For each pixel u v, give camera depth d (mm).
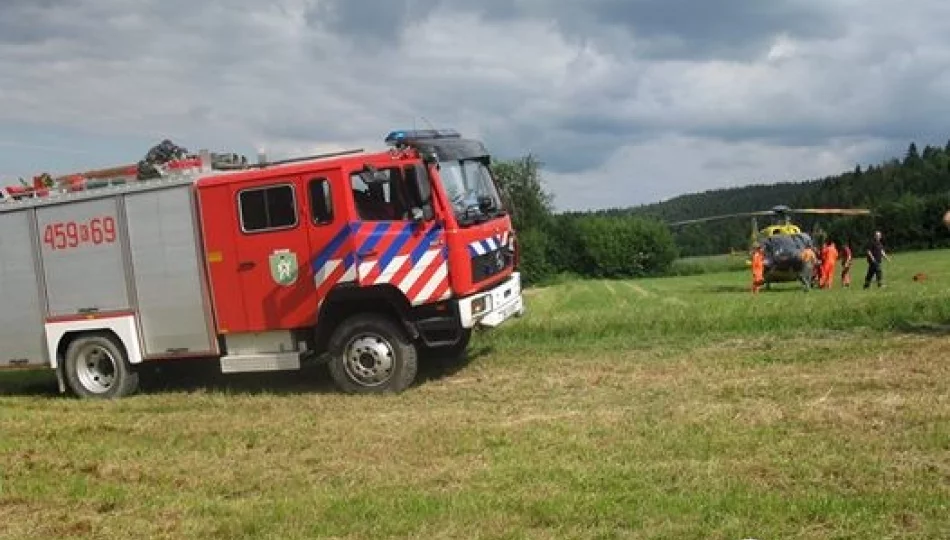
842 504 5340
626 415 8109
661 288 38844
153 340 11594
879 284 29719
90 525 6105
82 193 11773
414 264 10625
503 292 11773
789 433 7066
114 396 11938
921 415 7301
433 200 10703
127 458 8000
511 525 5430
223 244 11117
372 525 5605
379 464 7145
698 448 6789
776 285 35062
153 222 11414
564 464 6637
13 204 12117
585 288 41000
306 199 10727
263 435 8523
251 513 6035
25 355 12305
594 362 11312
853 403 7945
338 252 10656
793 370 9797
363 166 10602
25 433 9414
